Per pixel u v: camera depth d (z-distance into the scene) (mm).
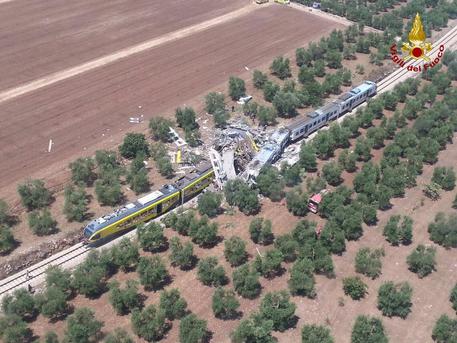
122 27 159625
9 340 65875
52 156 102375
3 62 135750
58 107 118188
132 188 95562
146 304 73062
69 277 74812
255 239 84688
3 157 101250
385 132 110562
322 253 79188
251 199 89812
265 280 78000
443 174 99500
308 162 101438
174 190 91062
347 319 72125
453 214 91625
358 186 95312
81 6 173000
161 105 121438
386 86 136625
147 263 76062
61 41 148375
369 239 86375
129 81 130625
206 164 98250
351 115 121875
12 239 82000
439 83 131625
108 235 84938
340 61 142750
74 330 65125
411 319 72625
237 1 185375
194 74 135875
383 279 78812
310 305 73938
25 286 76750
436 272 80812
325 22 172500
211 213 89875
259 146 106500
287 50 151250
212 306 71562
